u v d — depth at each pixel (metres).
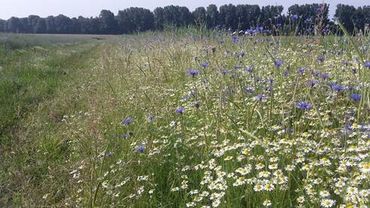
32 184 3.94
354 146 2.95
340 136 3.31
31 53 19.53
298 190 2.75
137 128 4.55
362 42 5.51
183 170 3.38
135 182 3.33
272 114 4.07
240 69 5.68
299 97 4.31
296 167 3.08
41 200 3.54
